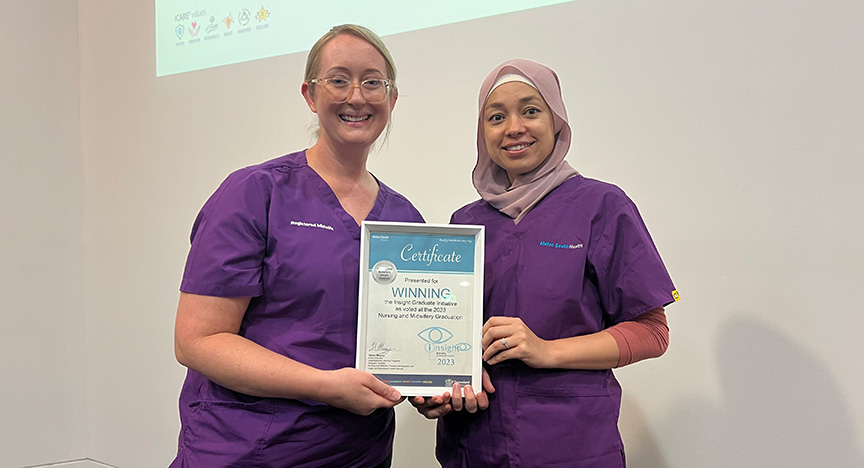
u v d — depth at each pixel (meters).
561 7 1.92
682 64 1.75
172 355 2.67
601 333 1.23
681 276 1.75
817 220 1.59
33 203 2.79
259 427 1.22
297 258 1.26
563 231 1.27
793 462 1.62
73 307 2.91
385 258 1.29
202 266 1.22
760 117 1.65
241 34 2.52
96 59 2.91
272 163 1.34
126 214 2.83
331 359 1.28
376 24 2.24
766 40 1.64
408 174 2.18
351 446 1.31
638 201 1.81
